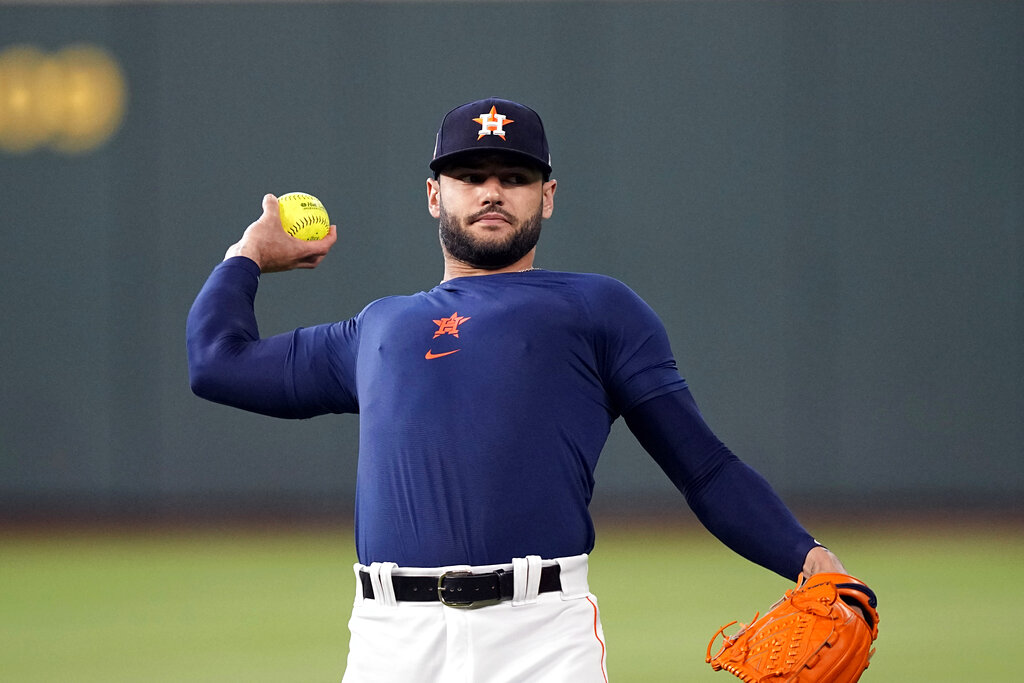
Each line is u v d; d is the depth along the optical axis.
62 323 57.34
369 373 10.81
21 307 57.34
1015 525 48.22
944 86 58.22
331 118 58.25
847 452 57.78
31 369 57.25
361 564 10.59
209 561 39.88
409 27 58.50
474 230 11.12
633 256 58.22
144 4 58.12
